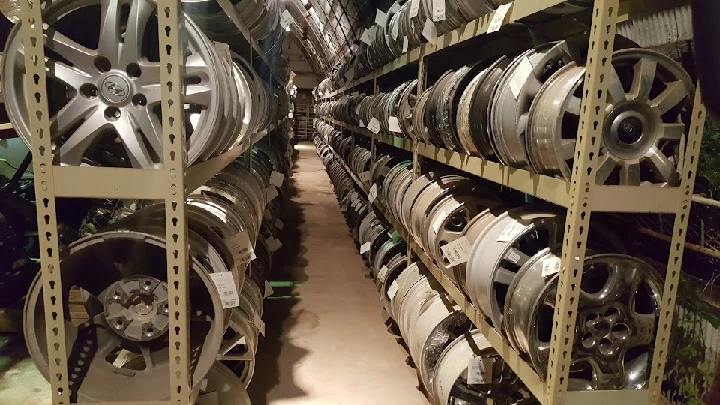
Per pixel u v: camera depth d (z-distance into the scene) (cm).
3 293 346
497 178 197
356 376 312
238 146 257
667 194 144
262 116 336
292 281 483
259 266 353
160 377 175
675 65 139
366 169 563
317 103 1719
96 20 179
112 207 397
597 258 149
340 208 808
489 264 186
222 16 290
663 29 192
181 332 160
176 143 150
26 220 372
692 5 99
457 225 268
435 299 278
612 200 140
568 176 145
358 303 432
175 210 153
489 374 225
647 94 138
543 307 174
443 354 242
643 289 169
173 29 144
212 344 168
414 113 309
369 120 482
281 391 292
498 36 271
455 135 243
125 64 151
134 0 150
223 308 172
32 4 138
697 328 188
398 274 385
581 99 142
